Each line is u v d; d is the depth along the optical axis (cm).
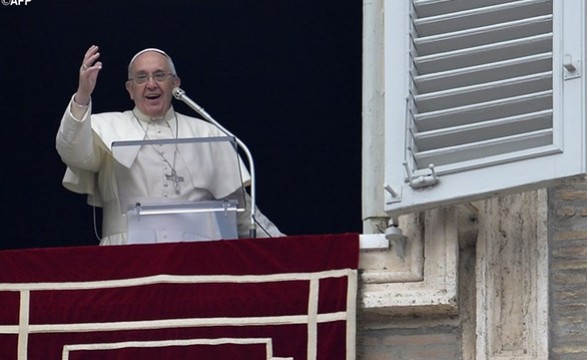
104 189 4006
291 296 3700
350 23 4609
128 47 4647
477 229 3747
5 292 3756
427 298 3703
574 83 3656
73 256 3762
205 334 3703
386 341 3722
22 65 4612
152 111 4097
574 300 3719
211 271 3728
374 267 3741
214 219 3812
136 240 3803
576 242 3753
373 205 3831
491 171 3653
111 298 3734
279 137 4678
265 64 4662
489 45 3719
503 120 3675
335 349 3669
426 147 3700
